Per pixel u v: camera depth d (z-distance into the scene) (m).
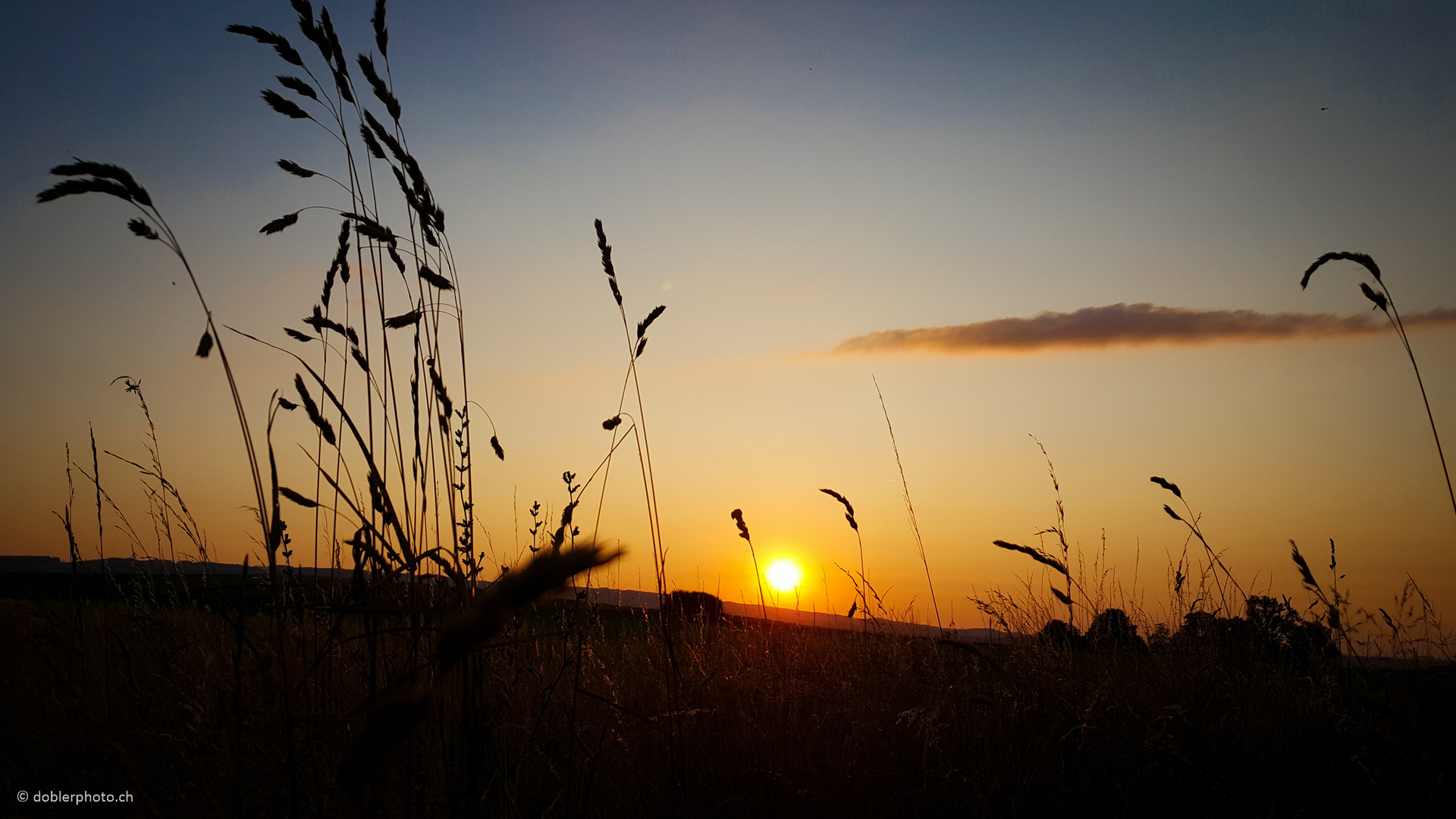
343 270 2.65
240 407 2.06
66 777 2.68
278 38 2.52
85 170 1.86
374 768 0.54
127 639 3.24
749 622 4.79
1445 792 2.65
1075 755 3.16
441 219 2.68
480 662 2.46
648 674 3.90
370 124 2.57
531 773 2.96
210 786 2.22
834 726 3.60
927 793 3.04
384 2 2.62
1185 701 3.47
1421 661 3.64
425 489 2.65
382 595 2.20
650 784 3.07
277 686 2.24
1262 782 2.96
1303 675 3.54
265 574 2.38
